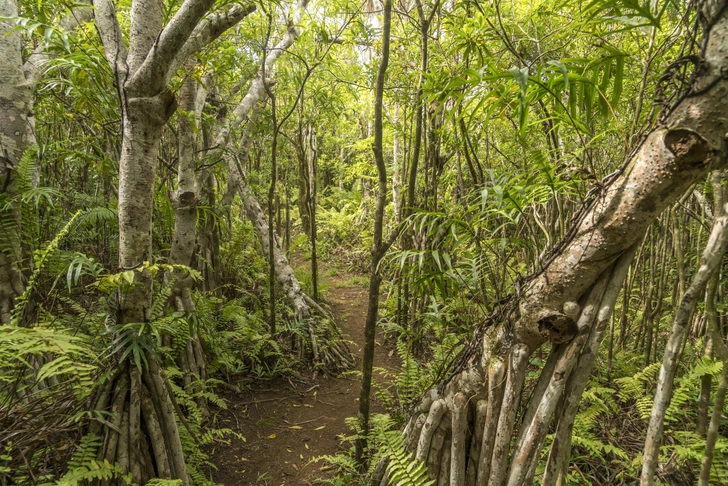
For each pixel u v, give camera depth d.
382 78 1.83
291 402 3.24
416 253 1.70
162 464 1.77
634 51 2.08
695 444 1.78
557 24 2.40
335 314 5.27
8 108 1.92
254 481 2.35
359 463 2.26
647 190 0.99
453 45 2.67
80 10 2.80
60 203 3.50
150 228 1.81
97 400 1.71
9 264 1.86
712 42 0.86
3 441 1.51
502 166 3.17
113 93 2.55
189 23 1.49
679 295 2.39
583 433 2.05
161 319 2.28
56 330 1.99
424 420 1.71
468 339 1.87
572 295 1.21
